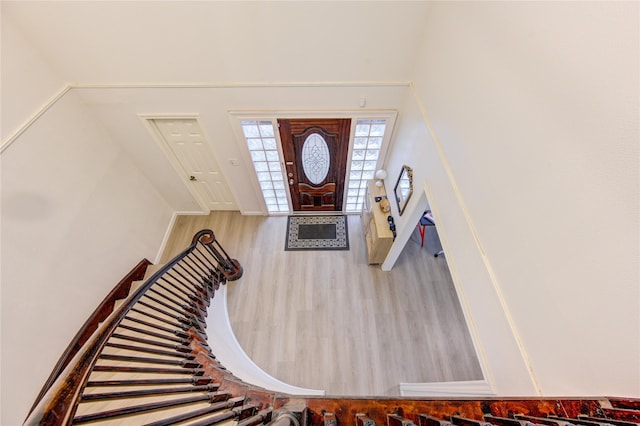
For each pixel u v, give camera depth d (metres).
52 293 2.40
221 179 4.02
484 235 1.58
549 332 1.15
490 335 1.56
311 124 3.27
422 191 2.48
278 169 3.85
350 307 3.57
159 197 4.13
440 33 2.11
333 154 3.66
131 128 3.18
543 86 1.09
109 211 3.15
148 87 2.78
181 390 1.35
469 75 1.68
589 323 0.96
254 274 3.91
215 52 2.56
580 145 0.94
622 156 0.81
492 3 1.40
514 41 1.25
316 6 2.31
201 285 2.96
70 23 2.29
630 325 0.82
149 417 1.84
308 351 3.22
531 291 1.23
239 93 2.88
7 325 2.01
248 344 3.29
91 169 2.93
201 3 2.26
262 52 2.58
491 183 1.49
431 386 2.41
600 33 0.86
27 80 2.32
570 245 1.01
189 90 2.84
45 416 0.82
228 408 1.20
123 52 2.51
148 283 2.12
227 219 4.59
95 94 2.80
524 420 0.95
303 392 2.69
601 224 0.89
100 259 2.98
